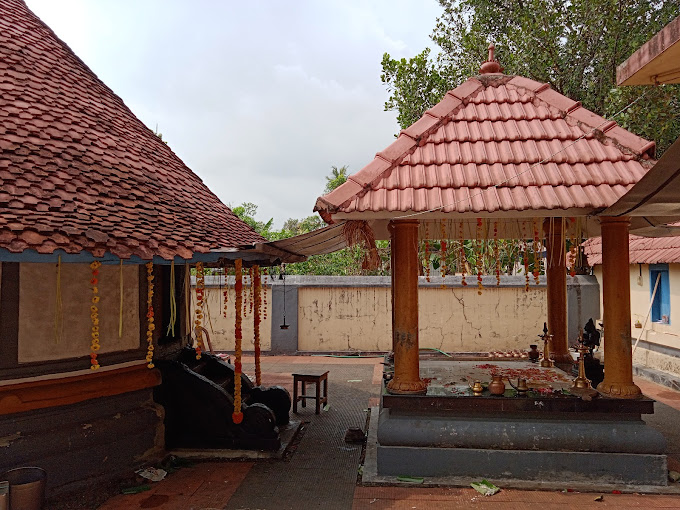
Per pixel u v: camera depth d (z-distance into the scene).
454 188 5.35
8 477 4.56
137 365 6.04
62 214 4.70
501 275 13.36
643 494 5.07
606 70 10.84
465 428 5.46
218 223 6.67
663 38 3.51
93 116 6.59
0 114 5.47
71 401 5.36
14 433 5.02
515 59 11.23
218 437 6.37
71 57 7.34
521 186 5.30
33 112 5.78
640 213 5.25
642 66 3.77
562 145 5.77
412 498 5.08
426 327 13.31
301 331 13.86
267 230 19.94
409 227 5.79
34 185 4.89
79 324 5.49
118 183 5.76
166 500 5.15
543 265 13.11
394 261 5.90
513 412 5.50
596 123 5.89
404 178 5.50
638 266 11.43
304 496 5.21
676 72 3.88
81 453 5.42
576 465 5.32
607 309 5.62
